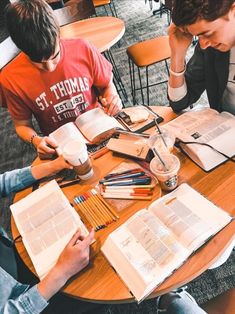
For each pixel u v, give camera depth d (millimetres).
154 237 773
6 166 2549
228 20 758
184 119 1096
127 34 3959
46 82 1395
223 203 833
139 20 4207
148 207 863
